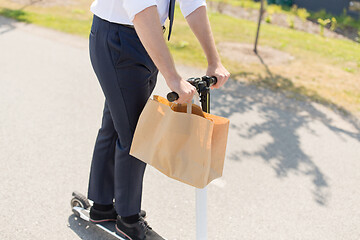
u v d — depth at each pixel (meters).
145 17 1.47
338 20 9.84
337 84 4.98
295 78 5.09
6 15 7.30
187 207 2.50
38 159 2.90
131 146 1.69
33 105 3.79
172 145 1.55
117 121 1.82
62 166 2.84
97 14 1.69
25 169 2.76
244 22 8.30
